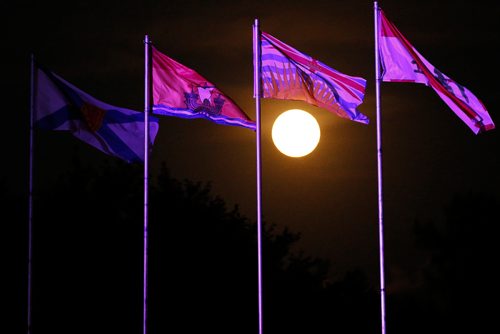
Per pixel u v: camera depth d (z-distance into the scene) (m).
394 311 153.50
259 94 80.44
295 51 80.69
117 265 126.12
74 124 83.00
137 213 130.75
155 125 82.81
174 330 123.75
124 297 123.69
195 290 126.69
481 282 158.88
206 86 81.38
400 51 78.38
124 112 83.44
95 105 83.06
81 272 124.94
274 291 133.75
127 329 122.44
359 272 146.50
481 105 76.81
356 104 79.44
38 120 82.75
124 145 83.31
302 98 80.56
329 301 141.12
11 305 122.44
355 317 146.12
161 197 133.12
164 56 81.69
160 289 125.38
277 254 136.12
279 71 80.44
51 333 121.38
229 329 127.25
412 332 152.75
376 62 78.56
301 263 137.75
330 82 79.81
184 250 129.12
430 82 77.81
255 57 80.69
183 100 81.38
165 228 130.88
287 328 133.75
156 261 127.38
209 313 126.19
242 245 133.25
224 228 132.50
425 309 156.00
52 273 124.38
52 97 82.94
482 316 157.50
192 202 133.75
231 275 129.75
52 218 128.38
